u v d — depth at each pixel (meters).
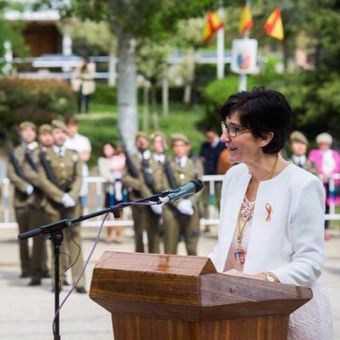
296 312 7.52
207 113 46.91
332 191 26.16
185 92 56.84
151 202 8.32
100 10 33.66
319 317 7.57
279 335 6.92
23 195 20.83
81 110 51.75
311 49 45.78
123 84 34.62
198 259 6.52
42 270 20.17
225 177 8.05
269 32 28.81
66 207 19.00
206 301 6.36
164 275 6.48
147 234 21.22
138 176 21.45
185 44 40.53
